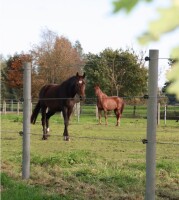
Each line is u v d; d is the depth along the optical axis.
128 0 0.61
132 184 6.72
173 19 0.60
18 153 10.48
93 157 9.88
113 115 34.16
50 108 15.10
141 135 16.77
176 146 12.79
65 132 14.45
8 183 6.45
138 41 0.61
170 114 29.31
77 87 14.32
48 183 6.79
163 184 6.78
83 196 6.01
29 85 7.17
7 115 29.47
